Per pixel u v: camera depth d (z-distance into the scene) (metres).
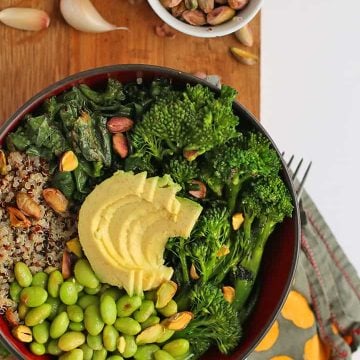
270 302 0.53
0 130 0.49
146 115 0.51
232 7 0.56
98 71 0.50
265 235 0.53
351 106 0.68
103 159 0.51
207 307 0.52
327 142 0.67
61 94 0.51
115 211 0.50
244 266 0.53
